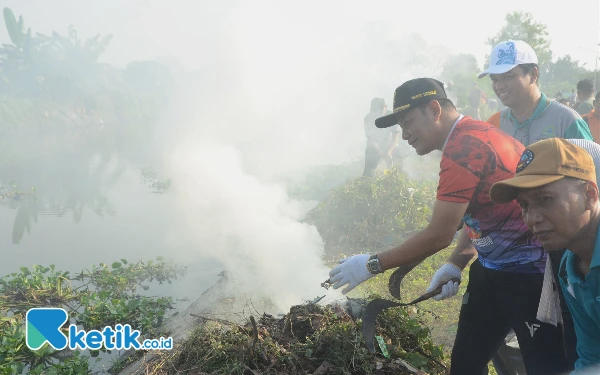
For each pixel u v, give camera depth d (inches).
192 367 129.7
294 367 123.1
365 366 119.6
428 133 104.0
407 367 120.9
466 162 96.8
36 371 160.1
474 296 111.0
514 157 98.8
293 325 136.3
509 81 134.1
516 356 129.6
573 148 67.3
